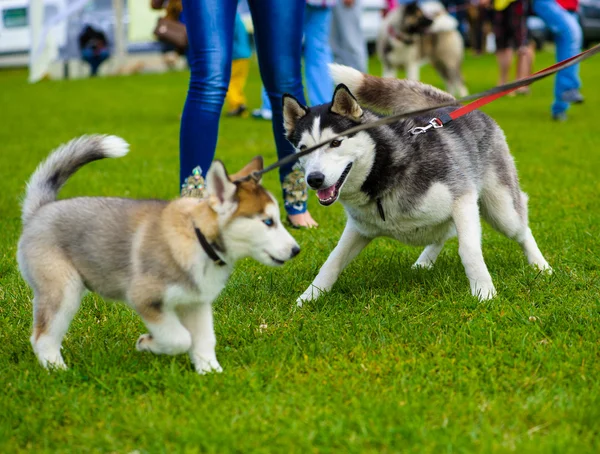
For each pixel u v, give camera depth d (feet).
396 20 64.39
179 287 13.29
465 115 19.29
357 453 11.21
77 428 12.32
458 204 17.95
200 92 21.04
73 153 15.29
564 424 11.82
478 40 102.17
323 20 37.42
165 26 48.29
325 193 17.69
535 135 43.24
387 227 18.30
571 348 14.70
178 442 11.64
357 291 19.07
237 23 54.19
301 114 18.71
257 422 12.09
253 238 13.39
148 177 34.63
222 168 12.89
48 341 14.17
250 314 17.56
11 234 25.26
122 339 16.22
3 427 12.15
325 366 14.35
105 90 78.38
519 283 18.78
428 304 17.66
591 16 99.71
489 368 13.99
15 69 106.22
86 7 101.19
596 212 26.40
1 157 40.88
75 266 14.07
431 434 11.57
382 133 17.70
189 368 14.62
